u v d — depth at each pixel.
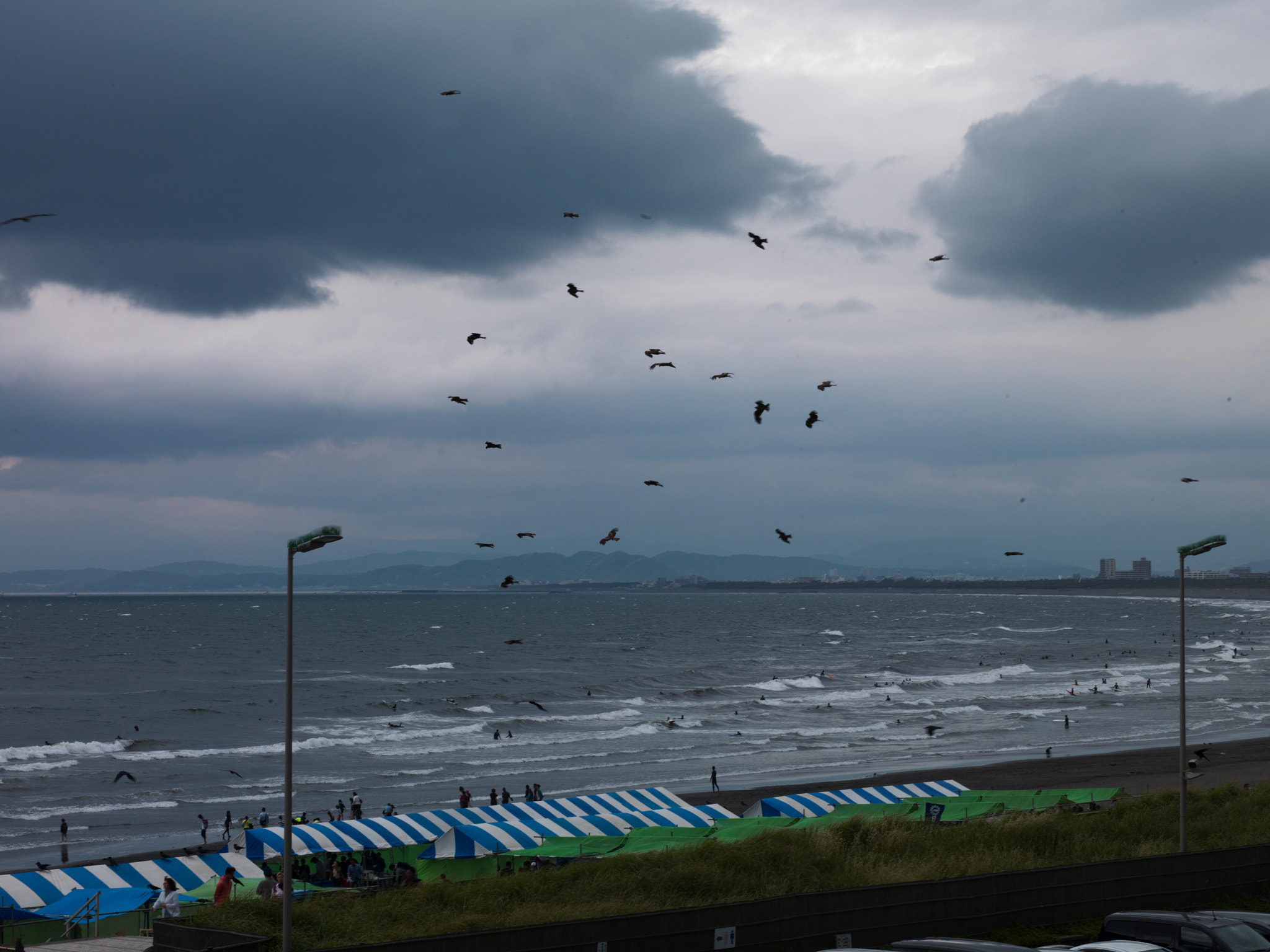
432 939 18.64
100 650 195.00
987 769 70.06
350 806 63.03
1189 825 32.16
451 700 116.56
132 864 33.84
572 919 21.39
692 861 26.09
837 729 95.25
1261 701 110.75
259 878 32.84
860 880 24.86
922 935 22.45
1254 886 26.28
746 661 171.62
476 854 34.41
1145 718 99.19
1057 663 163.12
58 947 23.06
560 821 37.50
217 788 70.12
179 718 104.50
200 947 20.27
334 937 20.31
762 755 81.31
